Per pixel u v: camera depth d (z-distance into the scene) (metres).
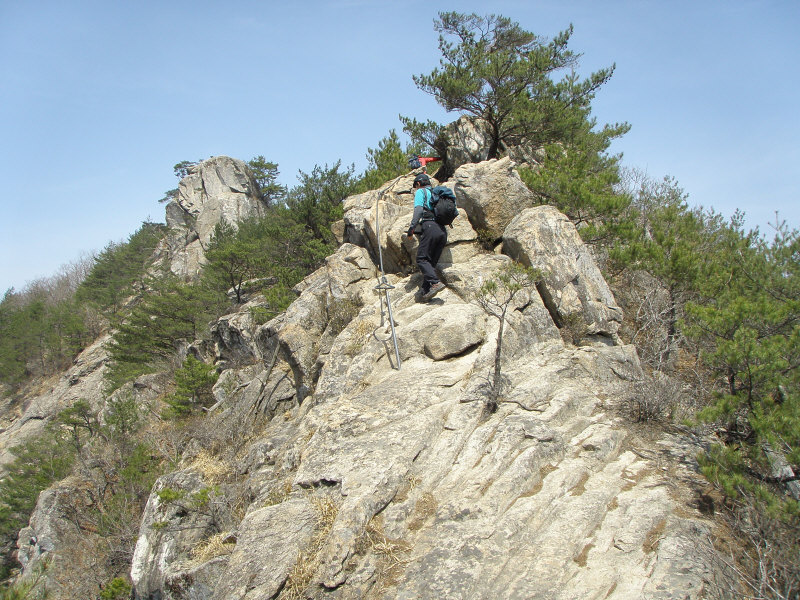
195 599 5.46
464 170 9.38
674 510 4.68
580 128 14.59
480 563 4.12
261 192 52.47
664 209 10.67
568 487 4.97
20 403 43.22
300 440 6.70
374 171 16.70
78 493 15.11
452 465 5.27
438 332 7.14
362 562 4.38
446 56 15.08
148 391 24.42
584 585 3.94
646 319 9.05
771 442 4.78
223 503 6.89
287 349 9.69
